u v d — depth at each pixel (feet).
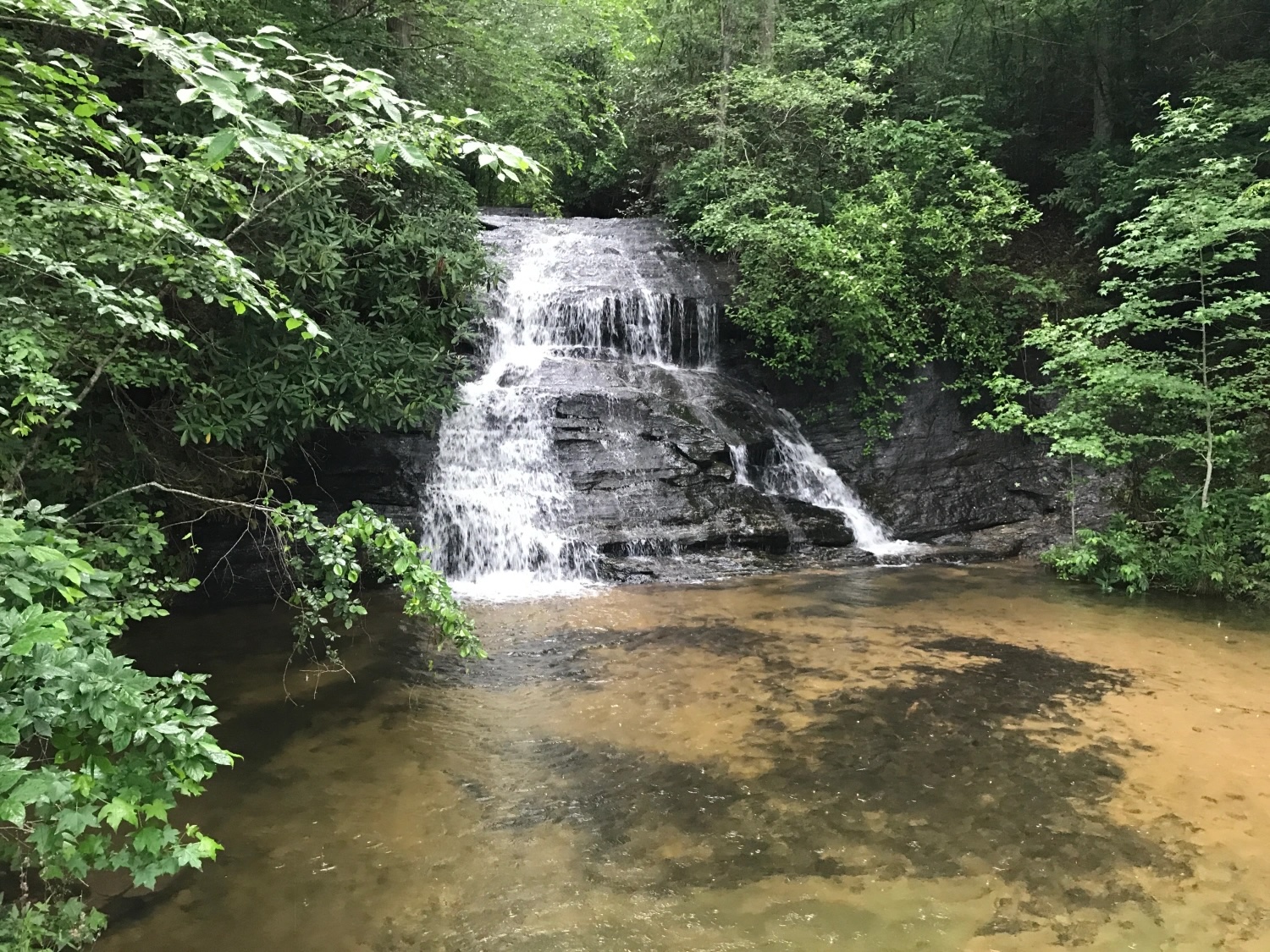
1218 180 30.45
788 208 43.24
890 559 34.55
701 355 45.80
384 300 28.89
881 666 20.81
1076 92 52.95
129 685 6.51
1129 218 43.14
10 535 6.48
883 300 42.68
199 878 11.39
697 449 36.52
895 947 10.00
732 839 12.58
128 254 12.11
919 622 24.95
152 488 22.53
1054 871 11.72
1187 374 31.14
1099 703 18.38
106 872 11.39
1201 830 12.88
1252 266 39.91
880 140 47.14
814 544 35.91
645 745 16.05
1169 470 33.19
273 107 18.52
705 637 23.17
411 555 12.24
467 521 31.24
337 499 30.91
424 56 34.09
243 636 22.49
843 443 42.47
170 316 21.20
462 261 28.37
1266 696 18.84
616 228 53.78
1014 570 32.96
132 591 15.81
